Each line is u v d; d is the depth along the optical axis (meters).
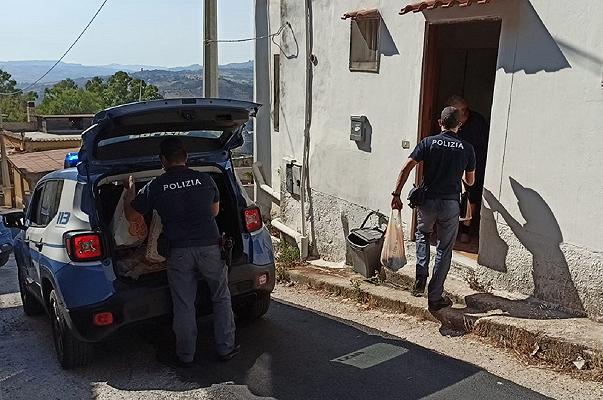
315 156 8.55
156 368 4.51
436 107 6.67
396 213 5.75
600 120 4.34
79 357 4.48
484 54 7.30
